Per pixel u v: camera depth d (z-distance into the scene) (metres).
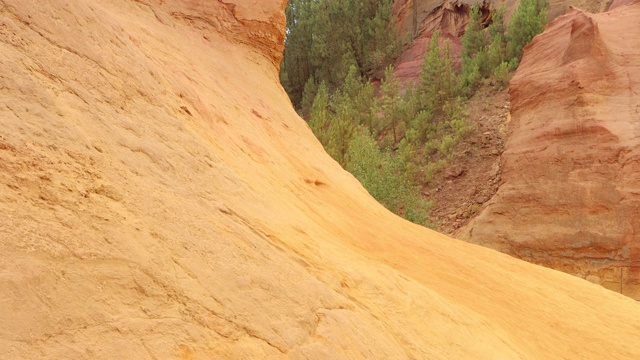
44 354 2.33
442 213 33.03
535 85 27.36
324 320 4.15
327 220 8.52
